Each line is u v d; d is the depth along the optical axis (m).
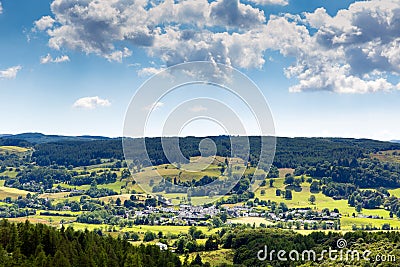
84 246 91.88
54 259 75.06
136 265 89.56
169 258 106.50
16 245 83.94
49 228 91.81
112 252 92.62
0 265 73.62
